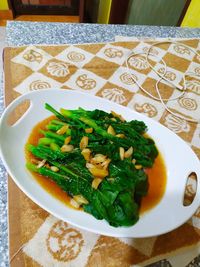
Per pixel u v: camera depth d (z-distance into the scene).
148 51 0.52
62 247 0.26
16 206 0.28
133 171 0.29
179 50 0.54
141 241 0.28
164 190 0.30
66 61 0.47
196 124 0.41
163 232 0.25
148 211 0.28
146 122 0.36
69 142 0.32
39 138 0.33
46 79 0.43
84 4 1.10
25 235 0.27
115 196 0.26
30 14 1.19
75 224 0.25
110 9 0.87
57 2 1.20
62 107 0.37
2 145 0.29
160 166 0.32
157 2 0.83
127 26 0.58
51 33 0.52
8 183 0.30
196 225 0.30
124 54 0.50
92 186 0.27
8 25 0.52
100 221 0.26
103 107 0.37
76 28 0.54
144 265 0.26
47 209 0.26
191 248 0.28
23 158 0.30
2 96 0.40
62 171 0.29
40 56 0.46
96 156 0.30
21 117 0.34
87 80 0.44
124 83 0.45
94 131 0.33
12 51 0.46
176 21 0.75
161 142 0.34
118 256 0.27
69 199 0.28
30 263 0.25
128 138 0.33
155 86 0.46
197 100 0.45
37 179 0.29
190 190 0.32
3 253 0.26
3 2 1.08
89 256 0.26
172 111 0.42
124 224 0.26
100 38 0.53
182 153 0.32
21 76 0.43
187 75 0.49
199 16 0.64
